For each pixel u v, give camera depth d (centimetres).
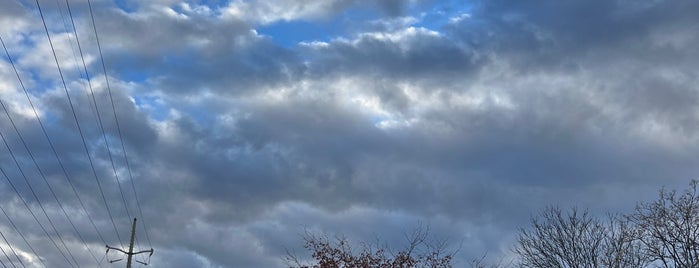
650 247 3059
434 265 3619
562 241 3253
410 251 3631
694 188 3072
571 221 3294
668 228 3020
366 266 3591
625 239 3120
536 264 3309
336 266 3581
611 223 3225
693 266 2891
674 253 2992
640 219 3116
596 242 3206
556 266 3241
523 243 3388
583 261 3181
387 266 3612
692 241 2967
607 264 3119
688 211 3027
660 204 3086
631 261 3058
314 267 3597
